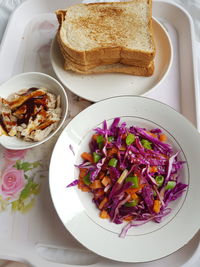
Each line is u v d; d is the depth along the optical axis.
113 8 0.33
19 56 0.34
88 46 0.30
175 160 0.26
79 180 0.26
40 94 0.29
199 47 0.37
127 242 0.23
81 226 0.23
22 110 0.28
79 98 0.31
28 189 0.27
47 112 0.28
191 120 0.29
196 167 0.25
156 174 0.26
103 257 0.24
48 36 0.35
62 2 0.37
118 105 0.28
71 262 0.24
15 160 0.28
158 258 0.22
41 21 0.36
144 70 0.31
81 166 0.26
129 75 0.32
